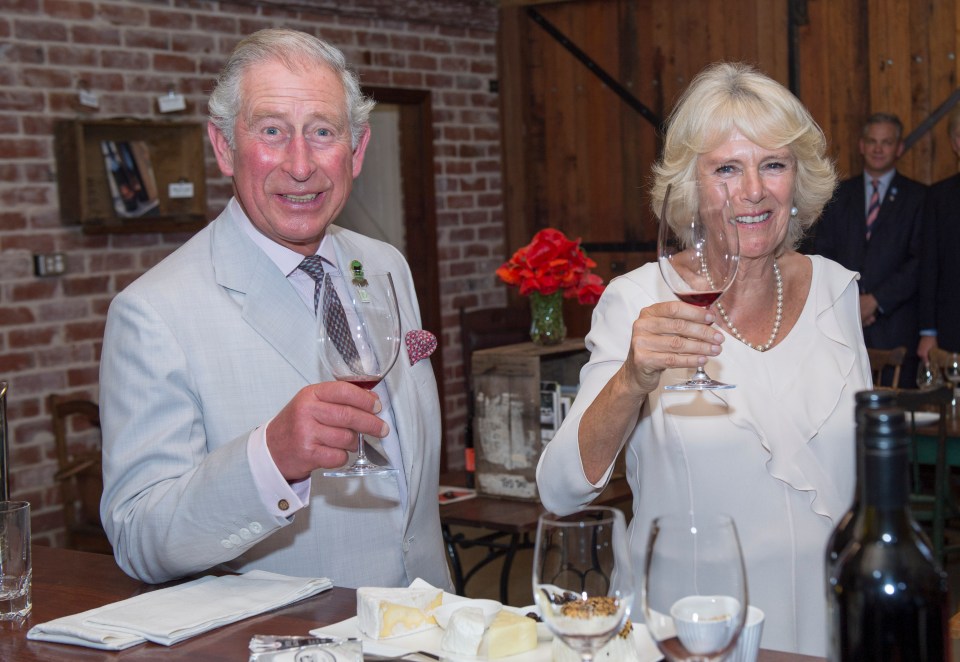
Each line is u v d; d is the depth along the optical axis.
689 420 1.70
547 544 1.01
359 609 1.29
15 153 4.22
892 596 0.91
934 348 4.42
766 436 1.68
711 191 1.61
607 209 6.30
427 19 5.96
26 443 4.26
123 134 4.46
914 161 5.43
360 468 1.50
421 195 6.11
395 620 1.27
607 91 6.23
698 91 1.75
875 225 5.04
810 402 1.72
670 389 1.53
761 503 1.68
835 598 0.94
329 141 1.68
